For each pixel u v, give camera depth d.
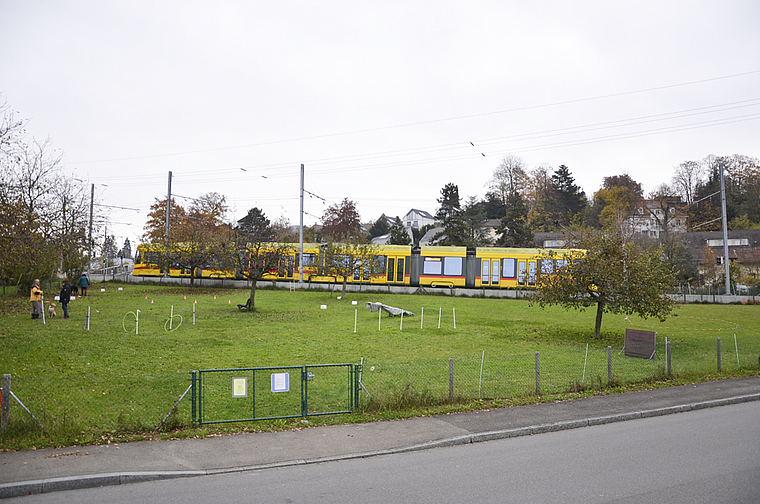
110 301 36.97
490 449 11.20
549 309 39.03
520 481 9.12
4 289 37.84
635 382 17.52
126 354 20.28
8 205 27.20
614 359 20.92
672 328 31.64
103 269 58.84
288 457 10.47
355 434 11.96
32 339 22.06
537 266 31.09
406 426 12.59
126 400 14.27
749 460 10.14
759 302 45.94
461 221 81.62
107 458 10.11
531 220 100.12
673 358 21.27
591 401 15.17
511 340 26.02
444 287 48.66
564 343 25.47
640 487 8.77
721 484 8.86
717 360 19.73
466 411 13.95
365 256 44.66
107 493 8.70
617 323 33.12
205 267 46.47
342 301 40.84
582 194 107.25
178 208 74.38
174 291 45.34
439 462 10.28
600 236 28.03
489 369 18.59
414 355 21.70
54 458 10.02
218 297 41.59
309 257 50.16
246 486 8.98
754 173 92.00
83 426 11.86
